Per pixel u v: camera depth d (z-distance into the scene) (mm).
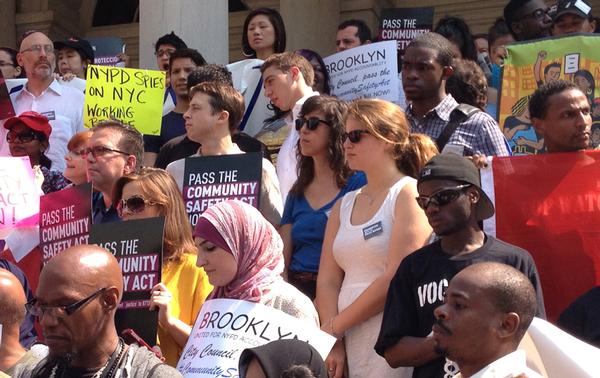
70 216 5629
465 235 4297
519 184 5129
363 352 4660
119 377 3781
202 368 4258
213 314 4375
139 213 5012
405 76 5891
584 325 4500
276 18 7953
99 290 3830
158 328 4781
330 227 5027
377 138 4879
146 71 7172
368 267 4773
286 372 3387
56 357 3881
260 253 4449
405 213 4727
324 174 5449
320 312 4906
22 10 14016
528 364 3555
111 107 7113
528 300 3432
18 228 6000
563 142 5137
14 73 9422
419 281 4320
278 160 6320
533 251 5090
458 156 4340
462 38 7680
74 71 8984
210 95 5926
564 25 6785
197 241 4465
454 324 3422
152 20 8961
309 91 6555
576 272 5047
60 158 7895
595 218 5047
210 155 5617
